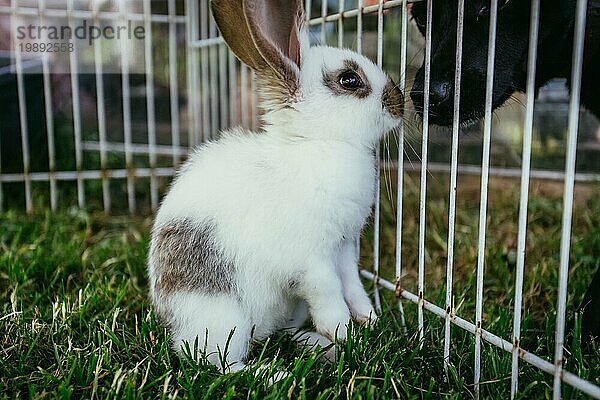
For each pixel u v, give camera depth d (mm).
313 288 410
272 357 434
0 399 354
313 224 398
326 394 348
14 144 883
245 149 427
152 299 444
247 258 409
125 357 405
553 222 760
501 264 588
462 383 371
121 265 608
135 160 972
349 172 406
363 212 425
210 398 355
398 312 500
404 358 404
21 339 422
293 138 420
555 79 595
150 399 355
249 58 411
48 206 829
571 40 477
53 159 808
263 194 403
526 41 467
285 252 404
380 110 425
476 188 908
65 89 928
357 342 398
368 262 637
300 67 420
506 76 463
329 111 413
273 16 403
